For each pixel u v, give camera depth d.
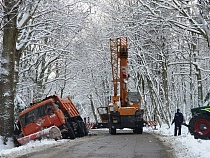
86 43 63.25
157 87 62.06
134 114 39.34
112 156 18.44
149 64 61.75
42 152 21.05
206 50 60.47
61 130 32.47
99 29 63.12
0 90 31.94
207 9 31.89
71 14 40.97
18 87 45.16
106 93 82.81
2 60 32.12
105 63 72.44
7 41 32.09
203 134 29.95
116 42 46.22
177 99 80.69
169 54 54.47
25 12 33.34
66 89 83.12
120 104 41.53
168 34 49.84
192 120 30.72
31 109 33.06
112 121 39.53
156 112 62.34
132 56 62.06
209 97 41.66
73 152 20.59
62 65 59.84
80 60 57.88
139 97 43.31
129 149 21.88
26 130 32.84
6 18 31.33
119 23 52.16
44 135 30.75
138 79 71.12
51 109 32.81
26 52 50.34
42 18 40.50
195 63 48.31
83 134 38.62
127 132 46.41
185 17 34.72
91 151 20.98
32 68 49.84
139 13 41.38
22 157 18.94
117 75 45.78
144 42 56.84
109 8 54.06
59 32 44.00
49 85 65.00
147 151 20.77
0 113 31.62
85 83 82.81
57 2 38.69
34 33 40.19
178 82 87.94
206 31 31.77
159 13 38.69
